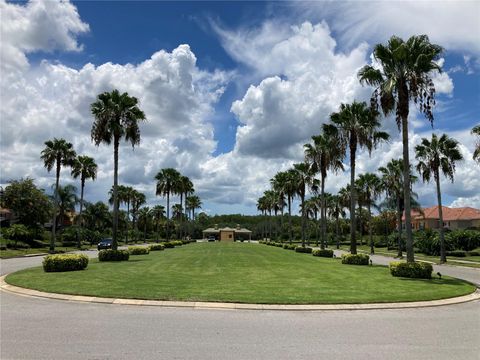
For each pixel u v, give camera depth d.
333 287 15.16
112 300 12.20
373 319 10.12
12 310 10.78
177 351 6.99
